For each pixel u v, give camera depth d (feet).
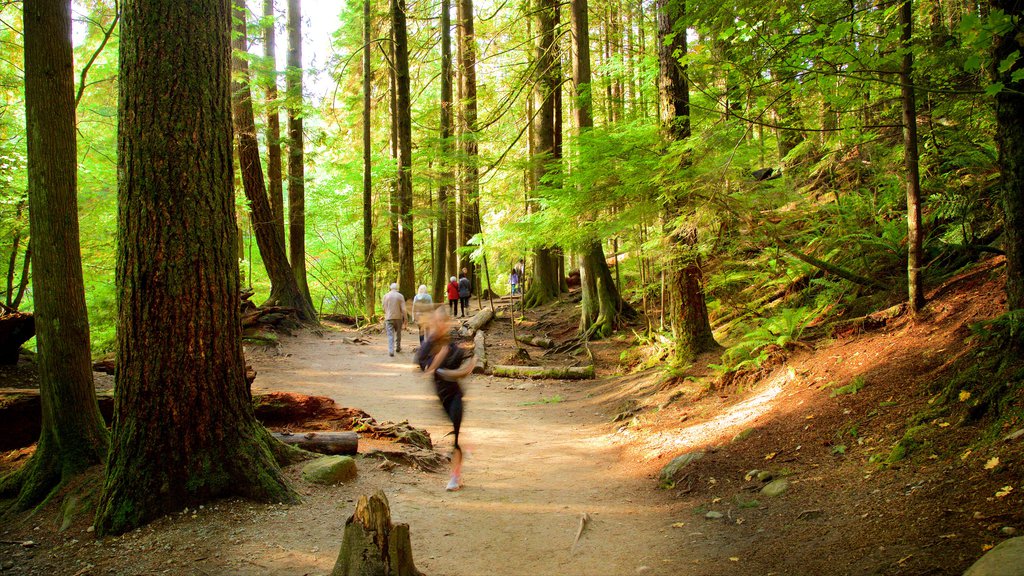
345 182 74.18
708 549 13.39
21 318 26.96
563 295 75.46
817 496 14.71
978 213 24.61
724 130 23.09
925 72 19.53
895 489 13.37
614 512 17.17
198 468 15.75
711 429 22.98
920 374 18.16
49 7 17.37
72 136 18.10
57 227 17.60
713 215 24.23
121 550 13.61
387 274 79.41
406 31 74.84
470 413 34.22
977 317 18.78
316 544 13.82
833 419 18.74
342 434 21.27
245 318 51.90
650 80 42.19
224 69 16.62
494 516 16.78
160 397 15.49
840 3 18.15
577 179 29.12
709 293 38.99
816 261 27.50
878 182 31.19
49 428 17.63
